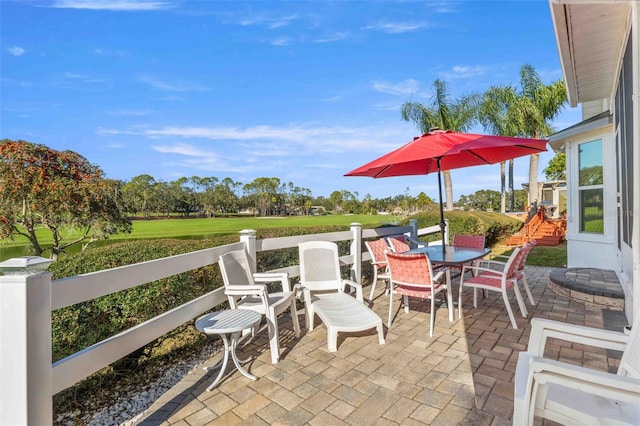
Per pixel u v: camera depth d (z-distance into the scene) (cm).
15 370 170
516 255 396
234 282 348
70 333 280
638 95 263
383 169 552
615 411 161
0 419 170
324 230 678
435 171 614
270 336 316
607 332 195
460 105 1532
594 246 635
